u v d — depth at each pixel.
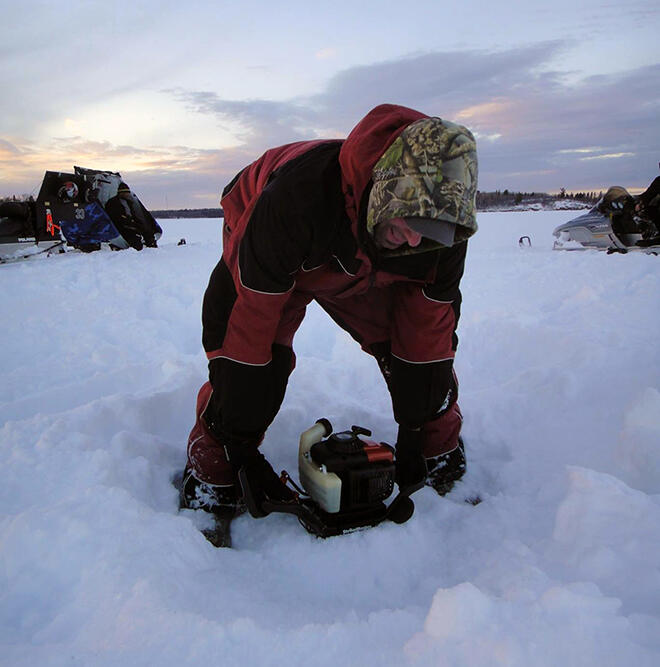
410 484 1.96
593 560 1.48
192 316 5.11
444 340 1.92
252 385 1.74
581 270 6.62
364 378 3.44
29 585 1.52
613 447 2.24
